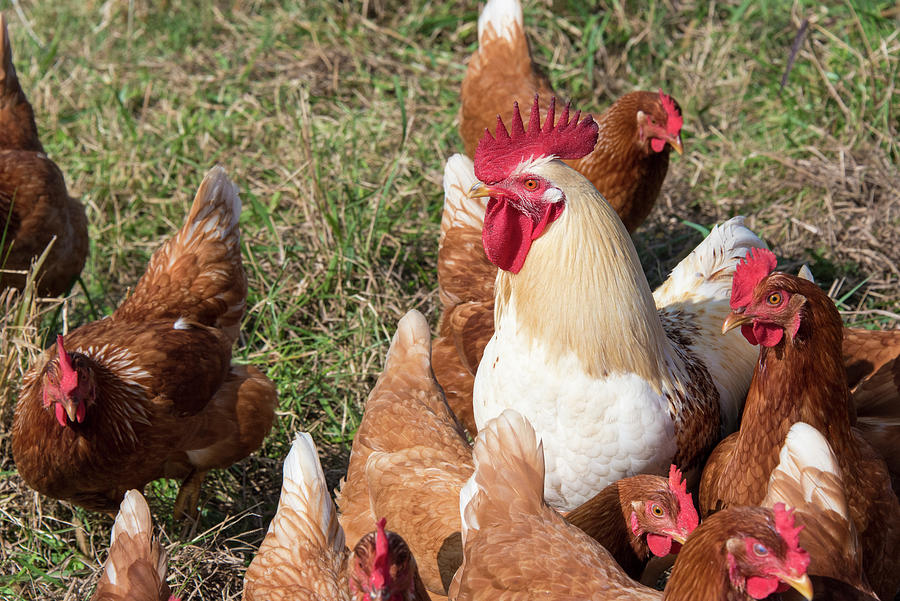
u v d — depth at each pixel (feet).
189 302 6.74
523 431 5.64
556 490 5.89
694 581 5.24
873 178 8.20
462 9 10.35
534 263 5.75
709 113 9.16
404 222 8.05
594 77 9.53
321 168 8.19
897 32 9.02
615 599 5.39
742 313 5.68
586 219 5.71
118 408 6.27
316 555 5.81
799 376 5.69
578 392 5.71
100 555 6.47
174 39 10.21
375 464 6.17
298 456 5.90
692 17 10.22
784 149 8.44
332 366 7.29
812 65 9.20
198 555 6.36
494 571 5.53
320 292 7.60
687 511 5.65
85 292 7.38
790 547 5.10
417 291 7.74
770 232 8.00
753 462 5.76
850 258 7.80
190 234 6.81
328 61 9.88
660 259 8.00
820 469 5.55
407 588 5.33
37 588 6.31
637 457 5.76
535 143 5.74
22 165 7.19
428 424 6.26
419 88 9.45
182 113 8.97
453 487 6.03
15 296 7.33
